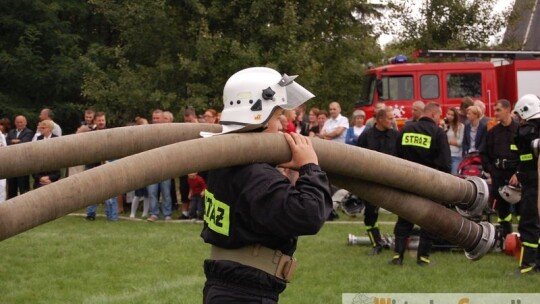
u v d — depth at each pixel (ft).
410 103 66.85
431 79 67.00
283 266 12.12
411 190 14.40
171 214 44.98
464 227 14.85
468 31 87.97
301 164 12.30
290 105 12.67
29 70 81.71
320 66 76.23
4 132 53.72
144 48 72.28
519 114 28.40
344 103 81.71
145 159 11.45
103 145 13.99
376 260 32.07
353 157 13.48
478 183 14.87
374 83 67.67
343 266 30.76
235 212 11.96
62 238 37.45
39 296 26.25
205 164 11.79
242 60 67.72
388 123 33.01
